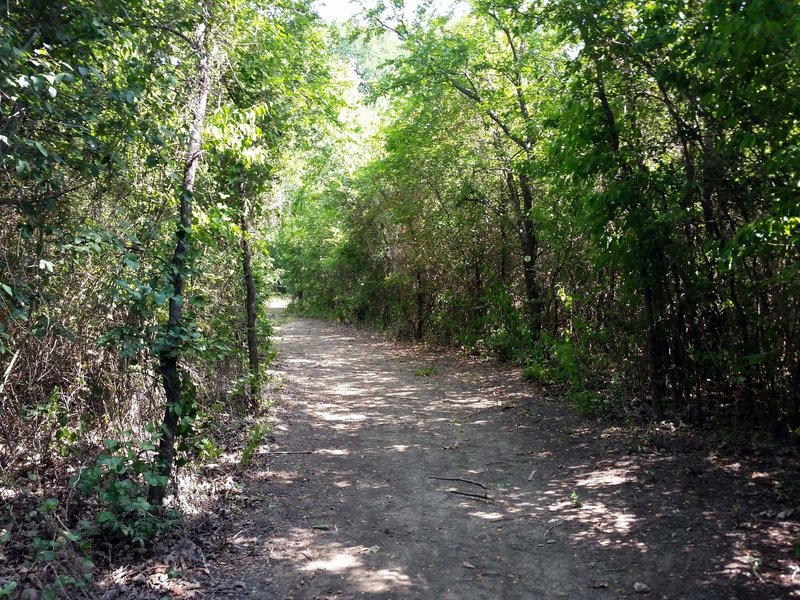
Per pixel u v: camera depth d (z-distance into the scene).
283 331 25.84
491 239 14.77
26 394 5.14
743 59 4.87
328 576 4.31
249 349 9.45
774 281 5.57
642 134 7.65
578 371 9.11
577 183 8.19
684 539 4.57
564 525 5.05
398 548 4.76
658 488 5.66
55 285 5.21
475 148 14.01
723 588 3.83
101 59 4.96
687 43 6.13
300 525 5.24
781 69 4.83
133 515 4.62
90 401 5.49
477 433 8.30
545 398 10.20
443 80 13.16
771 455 6.07
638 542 4.60
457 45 12.78
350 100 12.69
